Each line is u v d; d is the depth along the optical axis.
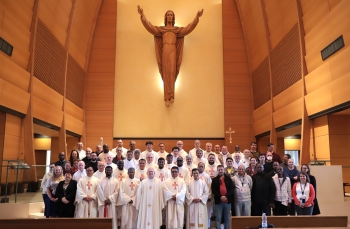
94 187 8.41
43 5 12.93
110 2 18.92
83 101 17.97
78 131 17.11
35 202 9.96
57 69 14.80
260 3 15.88
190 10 19.02
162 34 17.83
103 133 17.83
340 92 10.53
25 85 12.06
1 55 10.45
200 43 18.77
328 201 9.80
